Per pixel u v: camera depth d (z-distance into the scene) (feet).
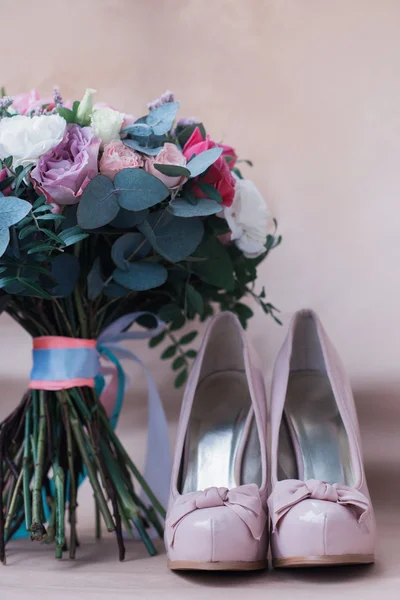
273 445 2.65
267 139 4.41
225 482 2.83
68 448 2.77
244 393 3.11
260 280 4.34
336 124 4.34
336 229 4.29
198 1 4.52
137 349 4.43
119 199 2.49
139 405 4.39
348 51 4.36
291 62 4.42
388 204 4.24
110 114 2.64
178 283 3.05
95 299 2.95
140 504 3.02
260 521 2.35
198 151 2.73
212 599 2.09
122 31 4.53
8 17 4.57
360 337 4.19
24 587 2.30
